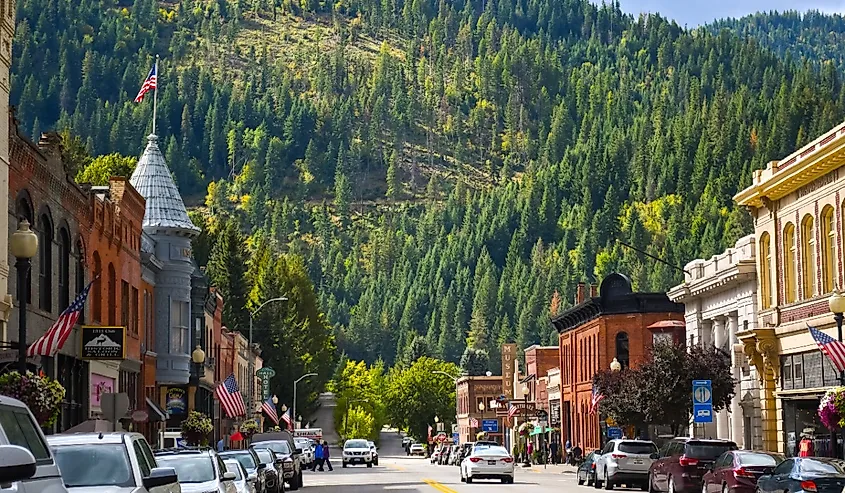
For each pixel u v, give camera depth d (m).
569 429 112.88
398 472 87.44
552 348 137.75
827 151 53.53
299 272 145.25
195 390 75.00
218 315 93.00
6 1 39.06
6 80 39.09
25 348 30.75
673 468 44.38
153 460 21.75
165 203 70.94
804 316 57.66
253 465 41.09
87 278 51.28
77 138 112.44
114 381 57.44
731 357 68.75
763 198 62.22
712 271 72.44
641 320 96.88
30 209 42.91
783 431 60.47
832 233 55.31
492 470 62.03
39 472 12.73
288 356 131.50
